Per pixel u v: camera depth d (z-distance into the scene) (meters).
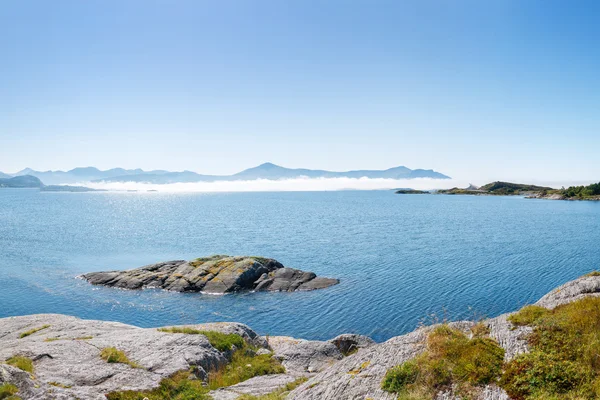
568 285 18.80
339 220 190.25
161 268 72.75
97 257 94.62
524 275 68.00
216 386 20.25
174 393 18.06
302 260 87.38
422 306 51.84
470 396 11.20
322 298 57.84
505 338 13.69
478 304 51.94
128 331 27.28
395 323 46.25
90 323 30.02
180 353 22.14
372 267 78.19
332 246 107.00
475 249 97.75
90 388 16.89
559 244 104.56
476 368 12.09
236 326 30.08
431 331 15.23
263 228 155.12
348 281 67.12
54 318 31.81
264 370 23.19
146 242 117.62
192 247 108.44
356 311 51.12
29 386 15.12
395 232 138.12
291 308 53.81
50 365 19.03
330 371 15.41
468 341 13.60
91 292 63.00
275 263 73.31
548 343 12.59
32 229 150.38
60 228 155.25
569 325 13.16
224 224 172.25
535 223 165.50
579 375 10.83
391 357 14.36
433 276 68.62
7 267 81.50
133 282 66.19
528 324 14.36
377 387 12.80
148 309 54.44
